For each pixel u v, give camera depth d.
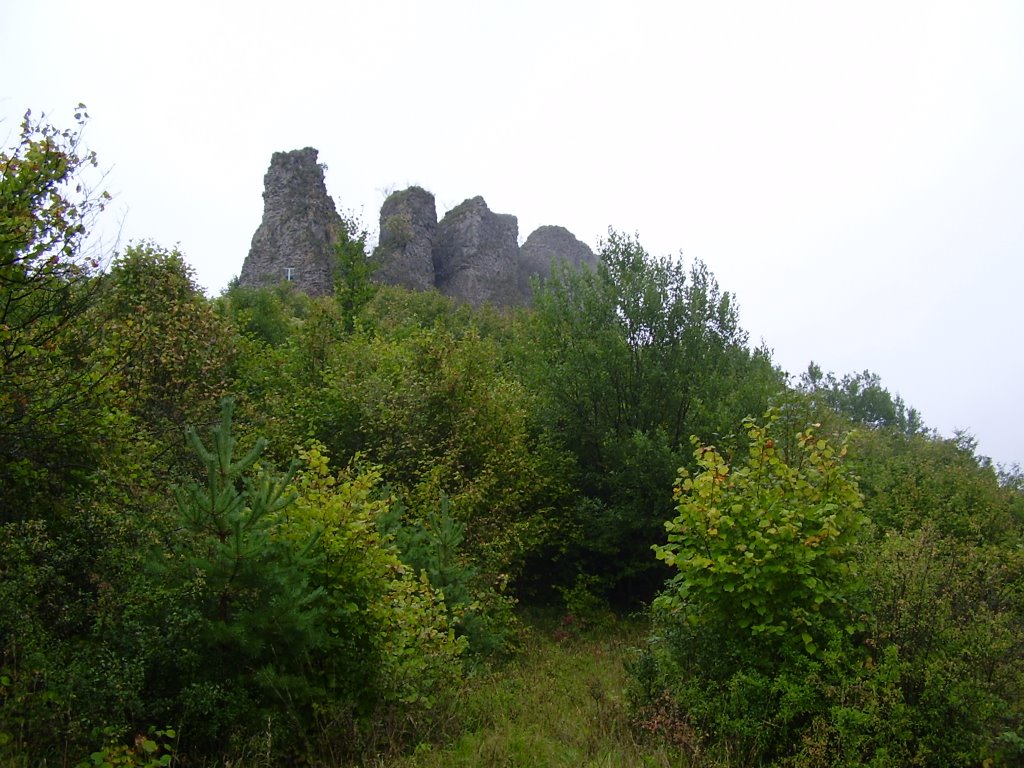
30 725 4.81
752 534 6.64
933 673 5.98
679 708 6.55
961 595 6.75
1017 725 6.20
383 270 49.12
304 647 5.75
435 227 58.25
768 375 14.80
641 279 15.65
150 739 5.08
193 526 5.54
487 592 10.57
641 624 13.79
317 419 13.16
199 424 10.09
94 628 5.33
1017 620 7.28
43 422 6.29
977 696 5.89
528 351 17.33
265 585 5.56
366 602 6.51
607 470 15.02
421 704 6.76
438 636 7.39
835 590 6.59
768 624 6.56
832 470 7.01
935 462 16.97
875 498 13.90
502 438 13.86
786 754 6.08
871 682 5.84
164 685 5.41
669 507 13.97
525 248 65.19
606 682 8.84
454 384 14.05
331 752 5.68
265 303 24.56
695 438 7.59
